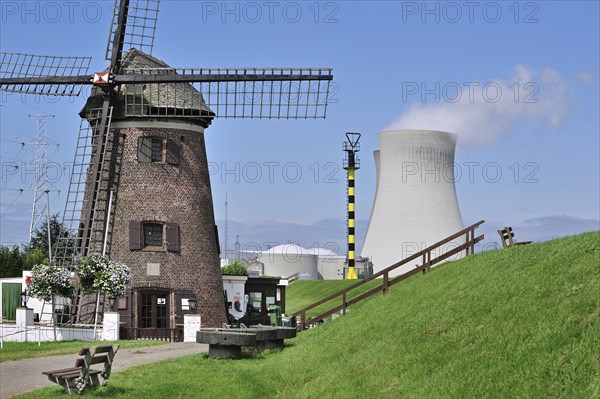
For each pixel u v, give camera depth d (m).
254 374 28.44
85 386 23.44
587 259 24.09
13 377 26.86
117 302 50.22
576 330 19.28
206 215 54.06
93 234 51.44
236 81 53.22
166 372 28.66
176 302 51.56
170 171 52.69
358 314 34.84
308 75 53.34
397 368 22.92
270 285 67.19
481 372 19.64
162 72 53.34
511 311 22.89
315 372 26.62
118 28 52.66
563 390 17.03
